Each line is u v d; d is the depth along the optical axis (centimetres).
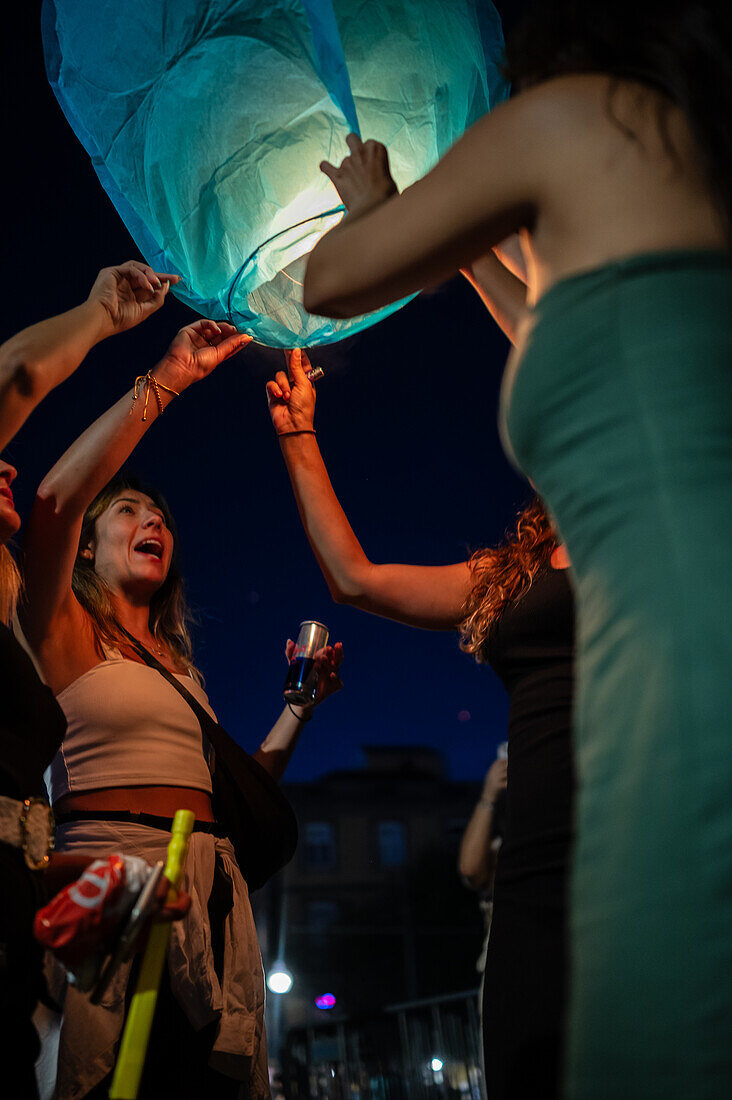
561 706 180
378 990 2783
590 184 103
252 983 221
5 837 158
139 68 196
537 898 164
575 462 95
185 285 212
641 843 82
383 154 135
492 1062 162
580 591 95
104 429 228
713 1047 76
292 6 186
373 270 115
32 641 225
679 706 82
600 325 95
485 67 197
